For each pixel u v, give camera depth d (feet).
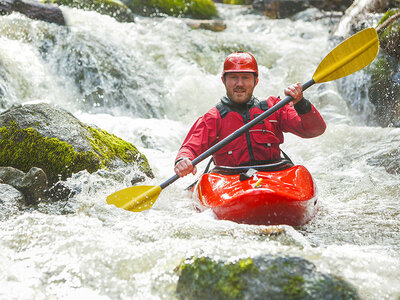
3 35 51.24
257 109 23.40
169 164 35.35
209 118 23.29
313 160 36.47
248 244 15.71
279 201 19.16
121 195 21.95
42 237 17.65
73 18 60.34
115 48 58.59
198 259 13.85
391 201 25.23
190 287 13.38
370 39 23.84
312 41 74.43
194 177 31.73
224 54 68.23
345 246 16.72
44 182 24.03
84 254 16.03
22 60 49.90
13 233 18.07
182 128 47.80
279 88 63.05
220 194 20.20
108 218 21.06
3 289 13.99
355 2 65.67
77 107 51.80
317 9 89.56
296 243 17.01
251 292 12.42
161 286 13.94
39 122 26.55
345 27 64.90
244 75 23.06
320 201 25.18
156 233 18.37
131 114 54.75
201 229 18.53
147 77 58.23
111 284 14.26
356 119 54.34
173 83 59.16
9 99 46.26
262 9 95.91
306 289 12.27
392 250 16.56
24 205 22.56
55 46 54.08
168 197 25.50
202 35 70.90
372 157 33.81
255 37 75.77
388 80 50.70
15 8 54.44
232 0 104.58
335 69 23.30
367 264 14.28
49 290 14.12
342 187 28.81
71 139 26.22
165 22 71.31
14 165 25.38
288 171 21.62
